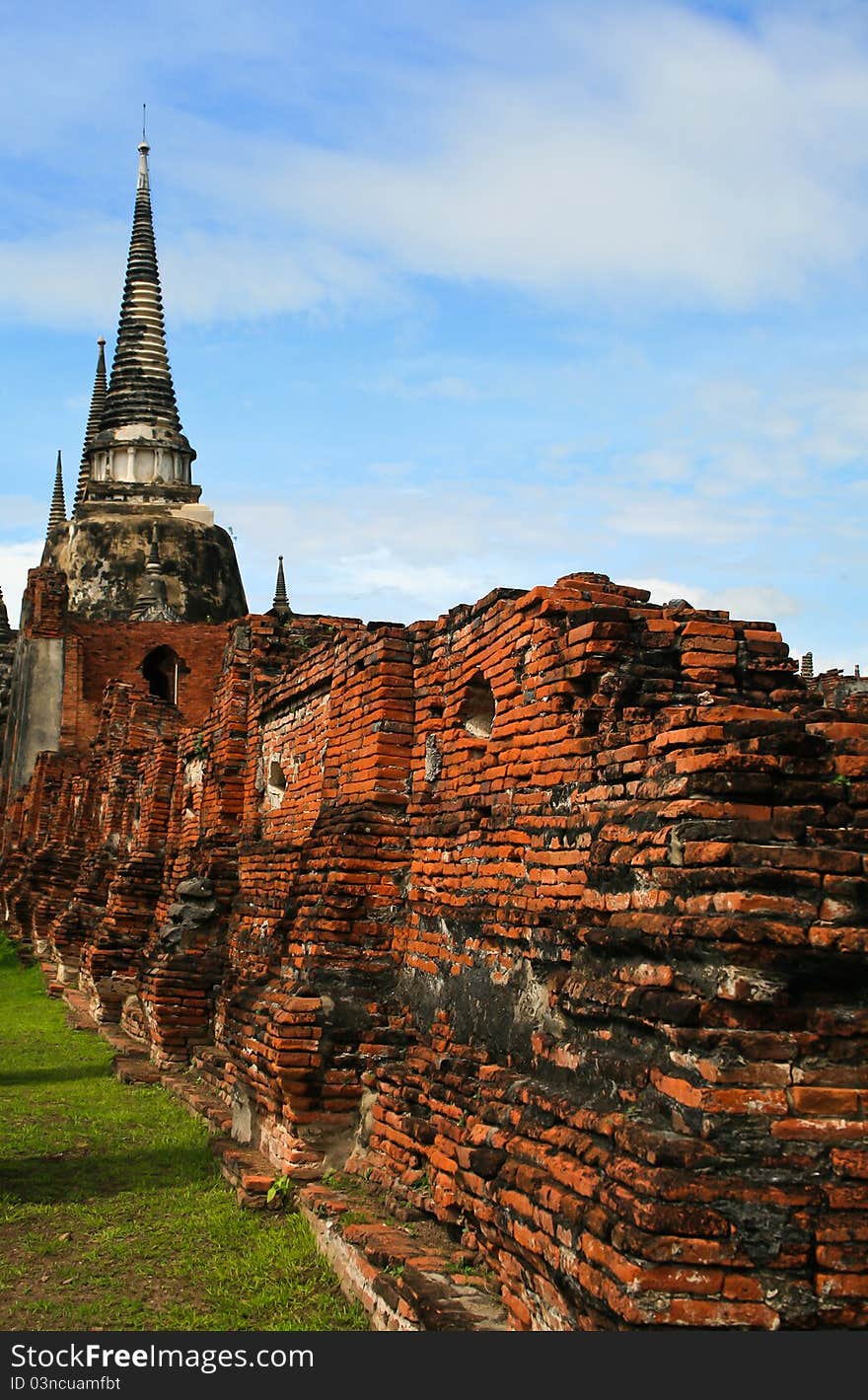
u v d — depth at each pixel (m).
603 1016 7.18
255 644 17.91
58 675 45.22
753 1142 5.92
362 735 12.27
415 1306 7.26
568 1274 6.26
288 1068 10.68
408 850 11.73
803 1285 5.65
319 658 14.12
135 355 62.41
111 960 22.14
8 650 61.03
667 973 6.52
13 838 44.88
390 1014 11.02
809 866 6.27
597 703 8.45
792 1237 5.68
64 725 45.00
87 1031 21.33
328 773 13.29
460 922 9.98
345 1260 8.62
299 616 18.28
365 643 12.39
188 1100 14.53
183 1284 8.73
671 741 7.04
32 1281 8.80
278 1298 8.36
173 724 30.11
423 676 11.80
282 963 12.40
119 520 60.28
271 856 15.56
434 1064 9.52
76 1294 8.52
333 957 11.39
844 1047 6.09
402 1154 9.50
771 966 6.15
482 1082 8.52
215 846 18.03
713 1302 5.62
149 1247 9.47
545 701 8.90
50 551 68.12
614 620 8.58
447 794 10.88
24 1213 10.32
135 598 59.19
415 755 11.84
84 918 27.80
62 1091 15.76
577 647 8.61
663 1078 6.38
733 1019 6.14
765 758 6.50
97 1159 12.13
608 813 7.63
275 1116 11.11
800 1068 6.05
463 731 10.73
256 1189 10.48
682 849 6.57
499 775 9.61
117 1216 10.25
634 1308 5.61
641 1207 5.79
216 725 19.03
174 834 22.08
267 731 16.81
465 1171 7.87
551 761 8.71
